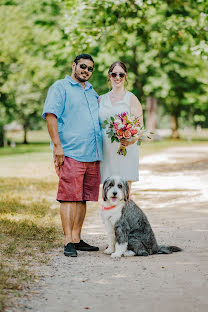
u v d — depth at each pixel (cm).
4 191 1205
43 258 568
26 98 3712
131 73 3253
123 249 580
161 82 3359
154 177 1540
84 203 643
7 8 3136
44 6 3041
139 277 491
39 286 455
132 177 634
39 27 2877
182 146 3500
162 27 1655
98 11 1619
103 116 634
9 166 2028
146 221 605
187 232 730
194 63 3353
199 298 424
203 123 6538
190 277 491
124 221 583
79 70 624
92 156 624
